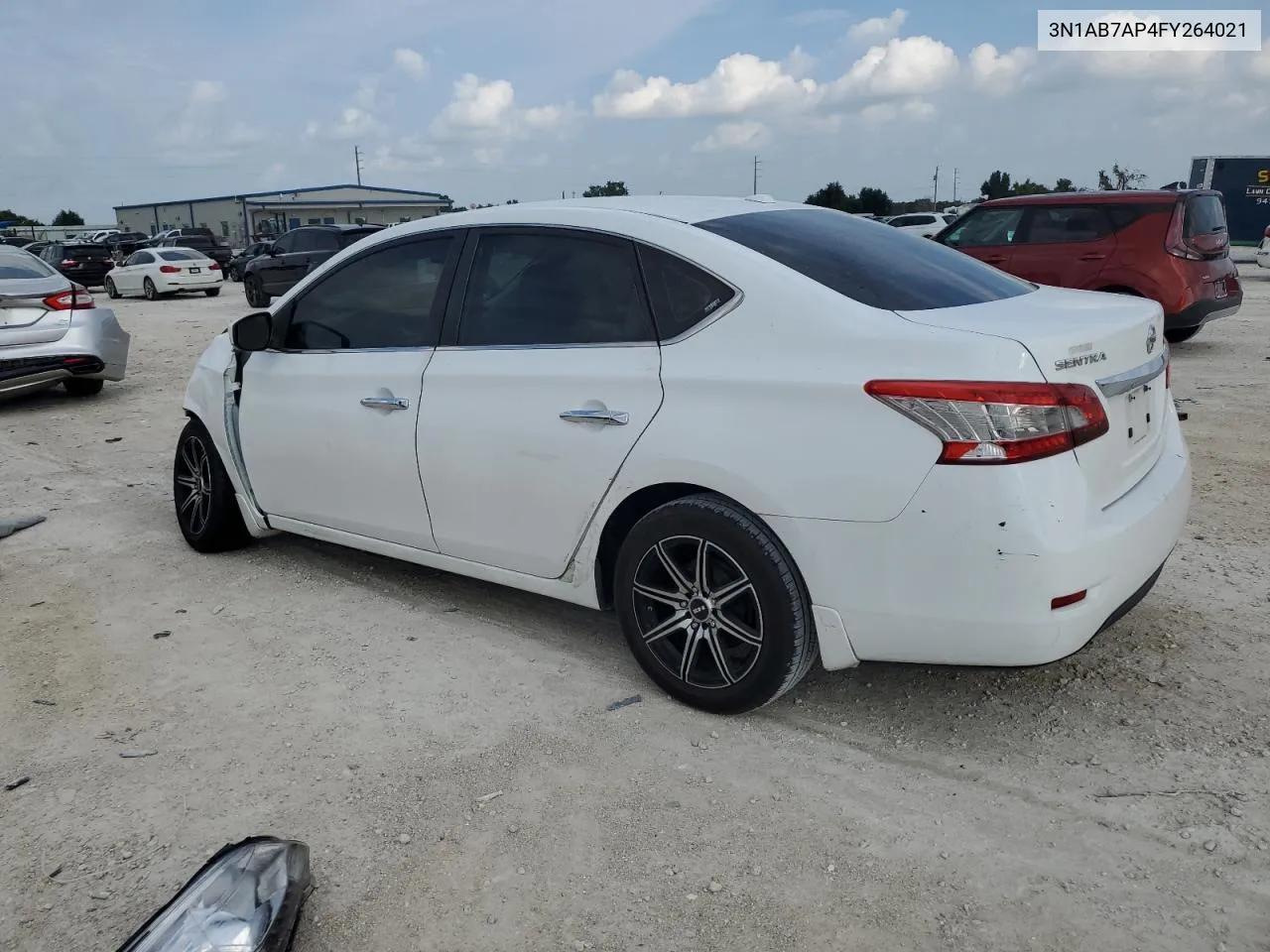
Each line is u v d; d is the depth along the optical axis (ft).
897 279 10.38
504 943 7.59
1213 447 21.18
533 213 11.87
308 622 13.60
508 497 11.66
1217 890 7.84
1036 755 9.79
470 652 12.51
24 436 26.84
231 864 7.84
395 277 13.05
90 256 97.30
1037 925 7.56
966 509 8.53
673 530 10.28
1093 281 33.27
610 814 9.08
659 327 10.45
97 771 10.05
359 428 13.16
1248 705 10.52
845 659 9.59
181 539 17.38
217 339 16.75
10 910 8.11
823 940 7.50
